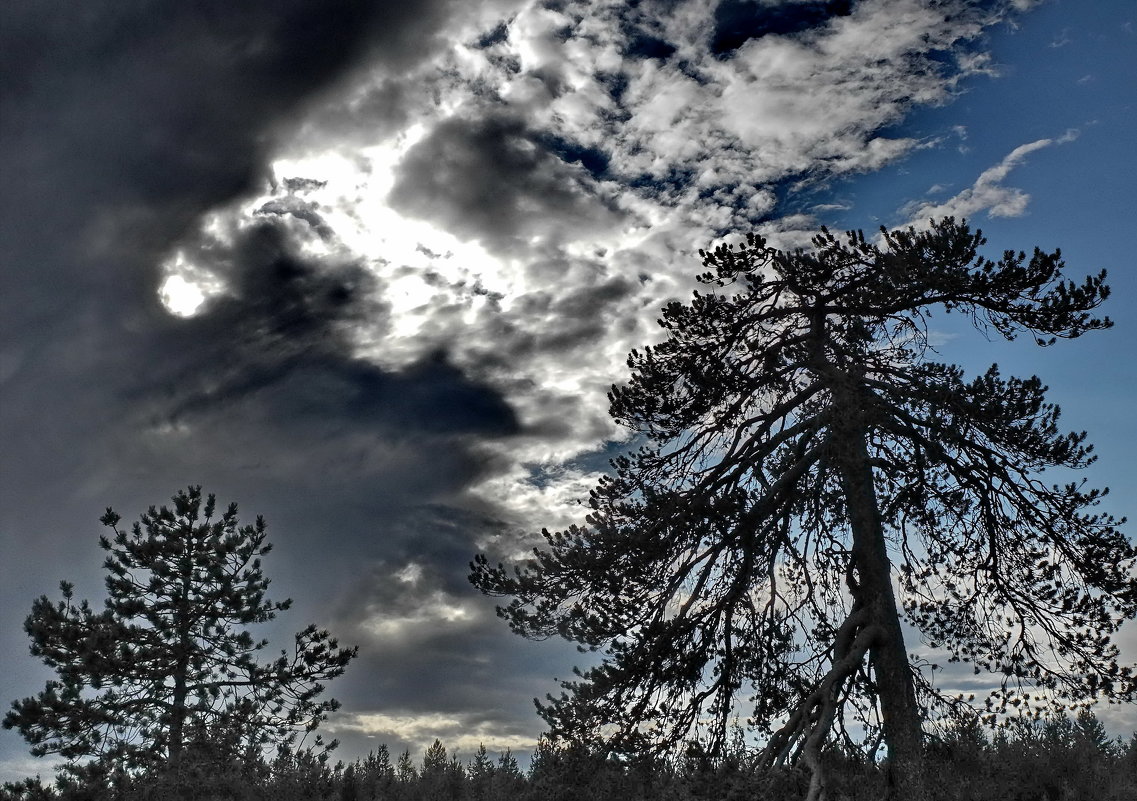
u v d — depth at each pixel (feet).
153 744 56.24
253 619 66.49
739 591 48.75
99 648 60.54
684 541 49.03
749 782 38.70
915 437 48.96
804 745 40.50
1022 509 49.19
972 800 37.40
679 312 49.75
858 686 45.83
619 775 43.73
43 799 45.37
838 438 47.70
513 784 45.37
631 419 50.90
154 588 65.10
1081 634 47.55
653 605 48.01
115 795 43.78
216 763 45.34
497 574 50.90
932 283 46.19
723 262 49.19
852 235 47.37
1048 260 45.88
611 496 50.75
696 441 51.24
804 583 51.49
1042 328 47.34
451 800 44.06
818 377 49.62
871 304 47.67
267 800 41.81
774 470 51.08
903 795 38.52
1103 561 47.39
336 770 45.60
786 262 48.08
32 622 61.87
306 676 65.26
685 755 43.39
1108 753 41.96
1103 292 45.80
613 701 45.42
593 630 46.73
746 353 50.06
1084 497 47.80
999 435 46.57
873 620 46.93
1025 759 40.78
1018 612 50.01
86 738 58.75
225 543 67.46
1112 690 45.98
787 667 47.73
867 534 48.70
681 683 47.26
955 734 43.45
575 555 48.47
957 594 51.13
